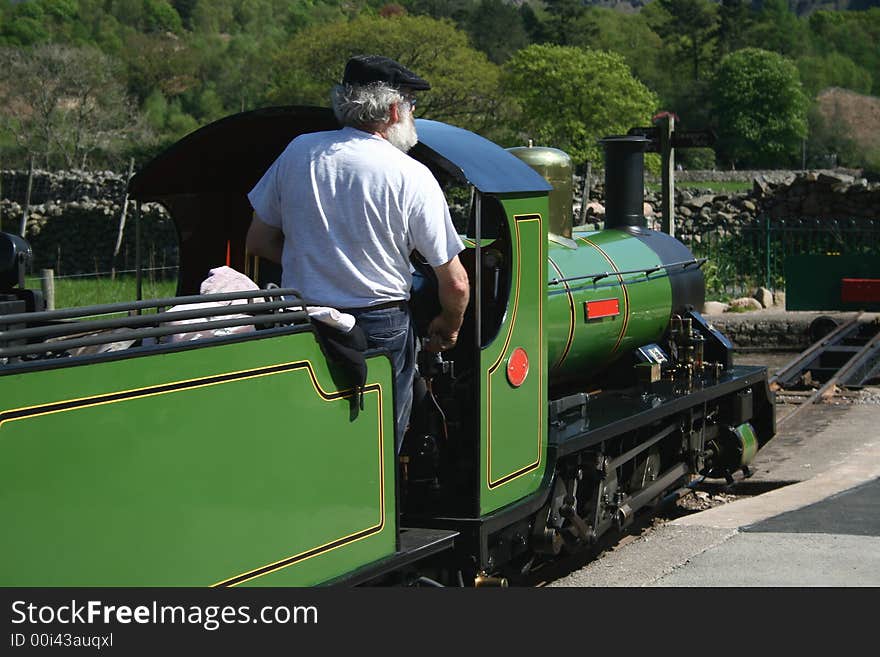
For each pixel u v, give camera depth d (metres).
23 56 49.47
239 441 3.06
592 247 6.50
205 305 3.57
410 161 3.71
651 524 7.02
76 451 2.58
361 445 3.58
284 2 141.38
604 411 5.88
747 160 105.38
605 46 117.38
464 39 41.56
